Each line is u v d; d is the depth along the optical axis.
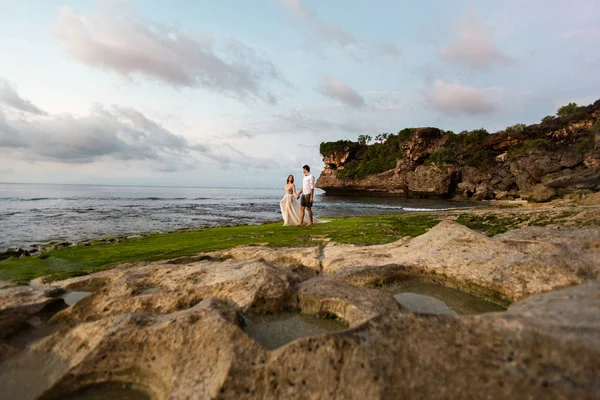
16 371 3.65
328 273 6.58
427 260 6.20
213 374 2.96
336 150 103.62
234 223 25.89
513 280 4.80
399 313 3.22
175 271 6.37
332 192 106.44
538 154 70.19
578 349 2.29
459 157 83.31
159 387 3.25
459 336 2.78
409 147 87.88
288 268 6.64
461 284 5.40
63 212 33.66
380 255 7.09
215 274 5.85
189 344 3.36
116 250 10.36
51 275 7.24
